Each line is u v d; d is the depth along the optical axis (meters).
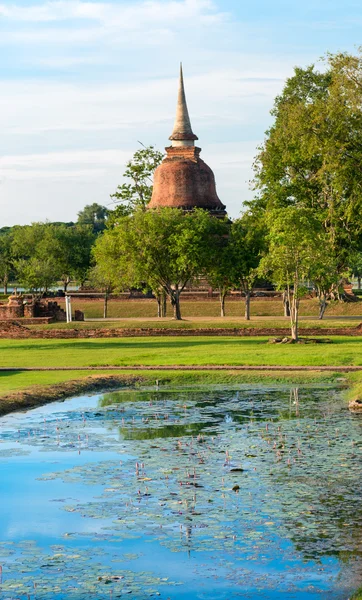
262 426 26.11
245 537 15.55
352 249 79.06
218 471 20.22
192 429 25.78
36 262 100.50
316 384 36.00
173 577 13.81
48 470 20.53
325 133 67.50
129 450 22.75
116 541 15.45
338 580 13.60
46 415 28.83
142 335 62.19
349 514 16.75
